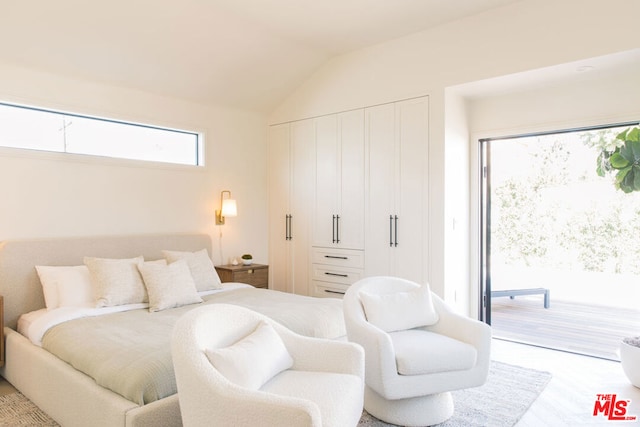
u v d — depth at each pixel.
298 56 4.61
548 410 2.72
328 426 1.65
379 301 2.77
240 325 2.12
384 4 3.62
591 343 4.06
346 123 4.71
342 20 3.91
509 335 4.33
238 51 4.24
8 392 2.99
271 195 5.49
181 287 3.45
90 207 3.91
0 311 3.15
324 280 4.93
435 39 4.05
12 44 3.31
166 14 3.55
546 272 5.35
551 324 4.68
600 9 3.21
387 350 2.32
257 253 5.41
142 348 2.33
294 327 2.84
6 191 3.45
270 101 5.24
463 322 2.65
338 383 1.90
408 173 4.23
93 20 3.38
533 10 3.50
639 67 3.46
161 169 4.43
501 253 5.06
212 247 4.88
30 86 3.54
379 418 2.54
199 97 4.68
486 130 4.36
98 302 3.21
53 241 3.60
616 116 3.64
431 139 4.07
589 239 4.86
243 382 1.76
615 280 4.86
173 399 2.08
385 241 4.39
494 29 3.71
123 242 4.02
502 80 3.78
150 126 4.40
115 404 2.01
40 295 3.51
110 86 4.03
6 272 3.36
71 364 2.48
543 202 5.02
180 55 4.02
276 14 3.79
